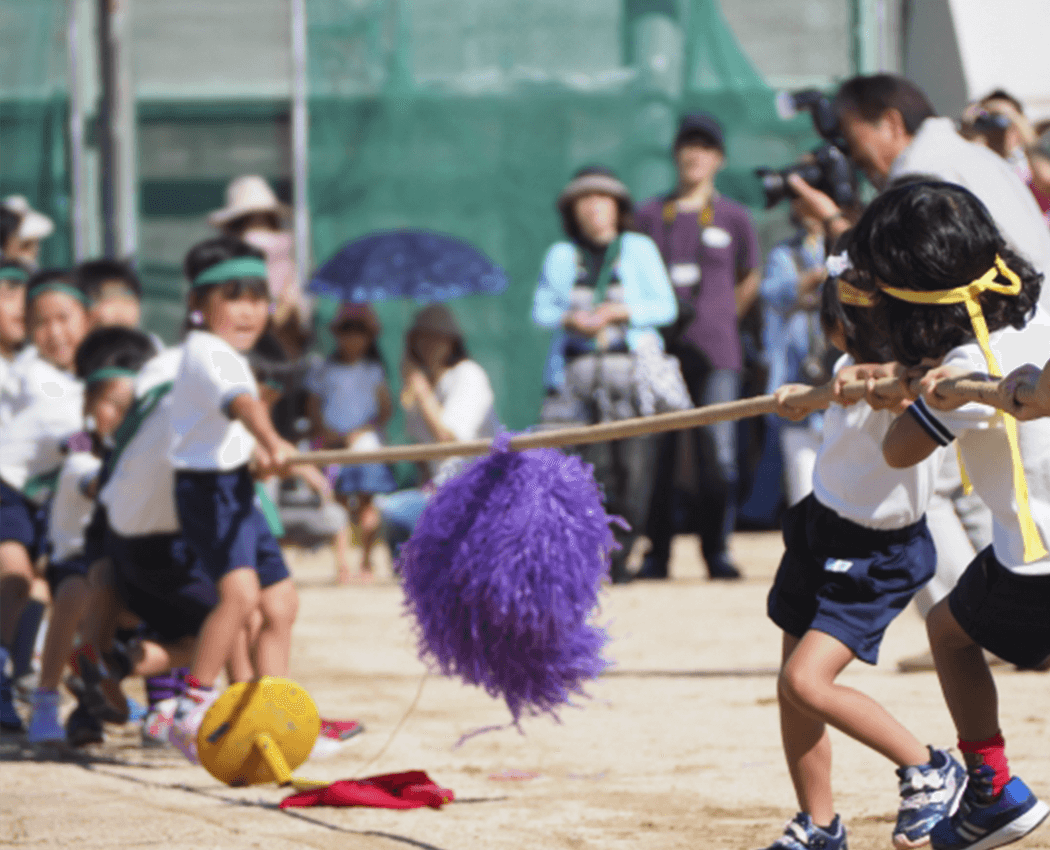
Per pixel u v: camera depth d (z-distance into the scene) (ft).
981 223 33.47
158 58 151.94
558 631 42.86
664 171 147.74
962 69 103.65
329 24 150.71
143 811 44.73
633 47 148.77
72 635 57.52
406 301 147.74
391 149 150.30
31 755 55.36
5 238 97.25
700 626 83.76
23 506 63.87
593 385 97.30
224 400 52.65
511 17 149.89
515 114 149.89
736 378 104.17
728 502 106.73
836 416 36.99
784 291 102.27
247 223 120.26
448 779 49.26
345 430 114.62
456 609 43.75
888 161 57.47
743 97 146.41
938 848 34.99
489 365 150.00
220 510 52.70
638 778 48.70
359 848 39.75
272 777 46.96
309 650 79.82
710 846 39.55
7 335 72.90
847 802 44.01
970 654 35.50
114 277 77.51
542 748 53.98
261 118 151.23
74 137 148.87
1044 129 92.84
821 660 35.27
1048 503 33.09
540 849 39.47
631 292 97.66
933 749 34.96
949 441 33.12
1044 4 103.96
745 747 52.90
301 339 120.16
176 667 57.62
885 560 36.11
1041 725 53.57
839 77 142.20
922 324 33.71
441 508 44.32
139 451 54.70
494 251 150.20
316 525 111.24
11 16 148.66
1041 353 33.81
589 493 43.96
